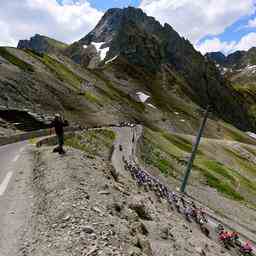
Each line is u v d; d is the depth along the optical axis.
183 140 137.00
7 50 146.12
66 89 131.75
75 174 16.78
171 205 33.12
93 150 46.81
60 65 188.50
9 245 10.38
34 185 16.27
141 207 17.67
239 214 52.00
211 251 20.86
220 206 52.69
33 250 10.11
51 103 107.56
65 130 55.00
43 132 50.44
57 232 11.13
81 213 12.38
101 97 168.12
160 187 37.03
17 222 12.05
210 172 87.00
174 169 74.12
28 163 21.52
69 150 23.09
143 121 177.88
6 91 91.38
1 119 53.75
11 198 14.50
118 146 66.56
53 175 16.73
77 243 10.32
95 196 14.82
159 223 18.25
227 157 136.88
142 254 11.16
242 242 34.38
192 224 30.61
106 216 13.03
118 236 11.66
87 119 114.12
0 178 17.58
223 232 31.05
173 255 14.40
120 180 25.83
